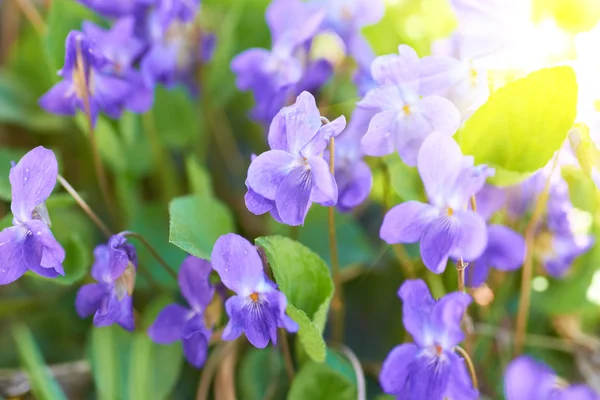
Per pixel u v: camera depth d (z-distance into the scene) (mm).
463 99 215
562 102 211
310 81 249
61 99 235
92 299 216
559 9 236
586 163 218
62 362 252
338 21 257
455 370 200
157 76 256
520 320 238
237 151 291
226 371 234
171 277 246
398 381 205
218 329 223
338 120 197
